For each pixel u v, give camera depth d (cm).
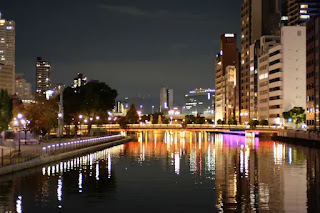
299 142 14162
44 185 5600
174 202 4672
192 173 6862
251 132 19450
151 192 5203
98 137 13188
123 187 5534
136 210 4325
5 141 9056
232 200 4778
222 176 6538
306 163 8325
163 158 9319
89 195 5012
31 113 11312
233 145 13888
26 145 9512
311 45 18700
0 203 4584
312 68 18550
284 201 4719
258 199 4819
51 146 8381
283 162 8506
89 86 15625
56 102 13675
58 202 4647
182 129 19800
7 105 8100
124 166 7781
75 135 14262
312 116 18450
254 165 7988
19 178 6050
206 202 4672
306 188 5494
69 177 6300
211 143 15112
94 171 7025
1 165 6203
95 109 15512
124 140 15362
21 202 4634
